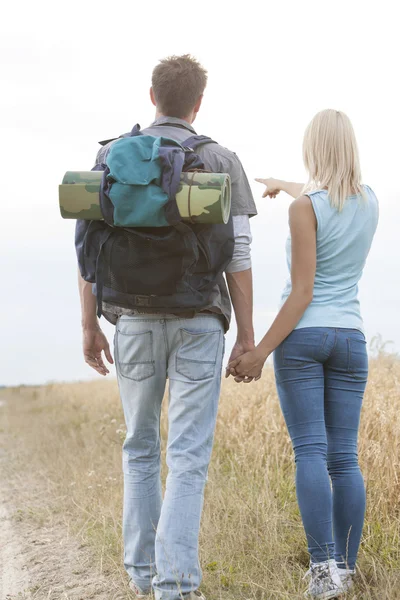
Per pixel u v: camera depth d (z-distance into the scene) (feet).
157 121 14.79
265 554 16.28
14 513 26.12
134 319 14.03
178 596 13.19
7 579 18.66
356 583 14.26
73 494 26.55
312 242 14.10
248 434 26.99
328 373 14.67
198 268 13.26
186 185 12.65
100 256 13.29
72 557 19.60
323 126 14.52
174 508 13.51
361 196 14.48
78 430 44.62
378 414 21.04
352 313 14.55
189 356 13.89
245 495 20.70
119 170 12.78
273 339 14.15
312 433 14.24
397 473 17.88
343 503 14.30
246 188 14.39
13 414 74.08
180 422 13.97
